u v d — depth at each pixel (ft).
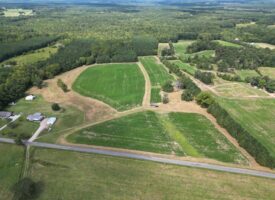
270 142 387.75
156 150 362.74
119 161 338.54
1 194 289.94
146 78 639.35
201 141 385.09
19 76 579.89
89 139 386.32
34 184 300.20
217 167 329.52
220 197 285.02
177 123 432.66
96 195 286.66
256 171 323.16
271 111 481.46
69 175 313.94
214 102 471.62
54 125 424.46
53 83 609.01
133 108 483.51
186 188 296.51
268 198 285.02
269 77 636.48
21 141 370.12
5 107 488.02
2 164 335.06
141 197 284.20
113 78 640.17
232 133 395.96
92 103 507.30
